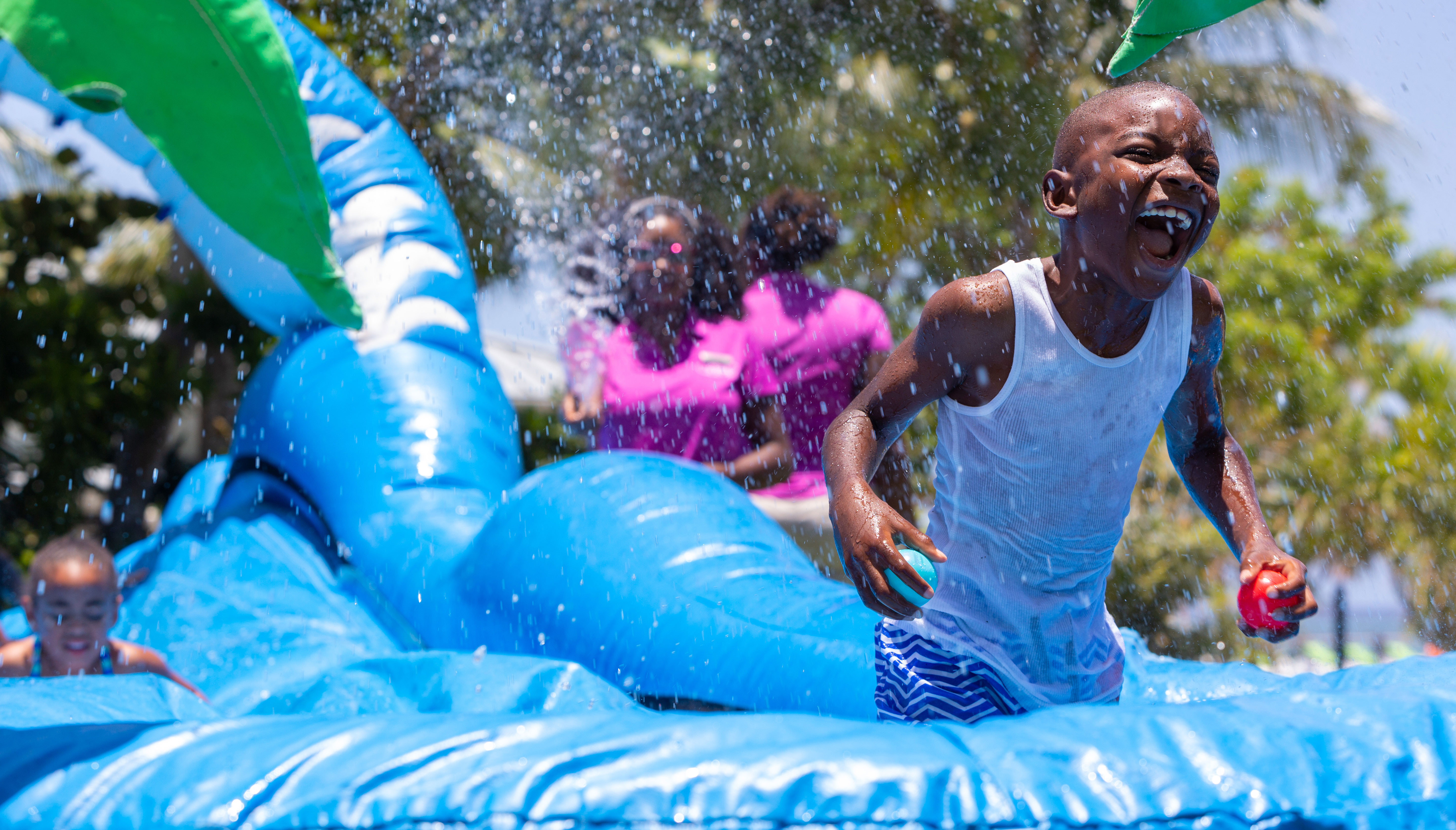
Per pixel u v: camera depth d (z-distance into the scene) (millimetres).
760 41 12328
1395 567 12391
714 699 4164
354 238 6566
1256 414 12672
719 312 6273
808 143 12578
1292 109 13539
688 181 12031
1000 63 12766
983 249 12789
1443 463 12531
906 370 3145
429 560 5270
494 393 6473
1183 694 4211
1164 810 2289
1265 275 13281
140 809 2377
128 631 4773
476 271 11602
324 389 6098
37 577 4152
